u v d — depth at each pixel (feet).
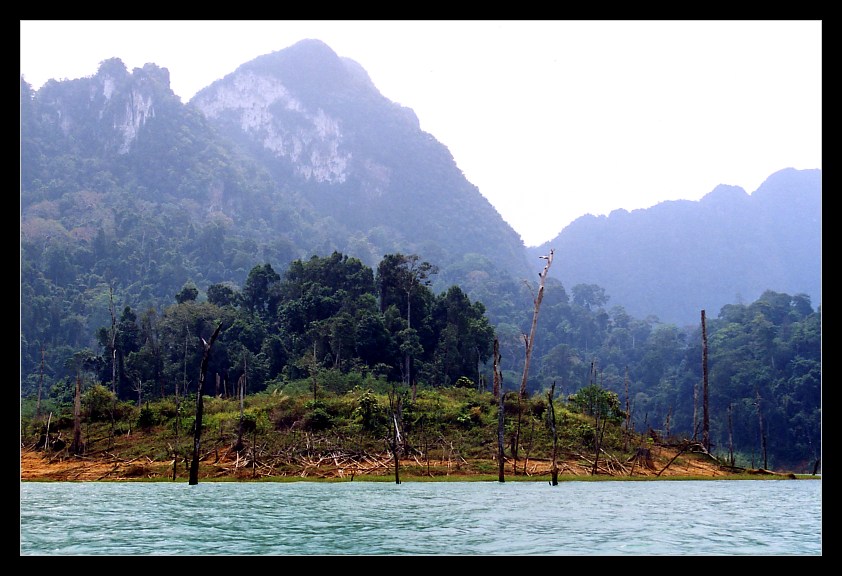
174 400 220.02
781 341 405.80
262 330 297.12
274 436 182.80
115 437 191.21
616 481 159.02
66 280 497.87
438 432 186.19
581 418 194.08
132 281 526.16
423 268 313.53
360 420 187.62
